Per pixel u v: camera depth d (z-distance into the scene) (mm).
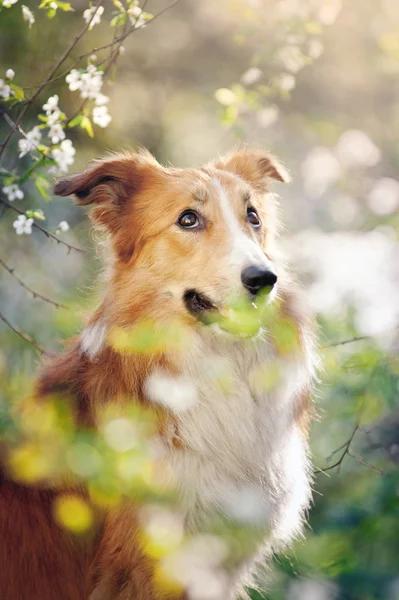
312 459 11531
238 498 7258
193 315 7598
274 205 8844
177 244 7633
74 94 14445
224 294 7371
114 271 7910
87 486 7324
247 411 7598
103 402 7422
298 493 7934
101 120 8609
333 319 9383
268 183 8797
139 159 8195
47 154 8391
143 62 17359
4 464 7422
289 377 7816
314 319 8258
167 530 6445
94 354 7574
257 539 7488
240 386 7645
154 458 7020
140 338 7051
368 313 9188
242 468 7492
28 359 11195
